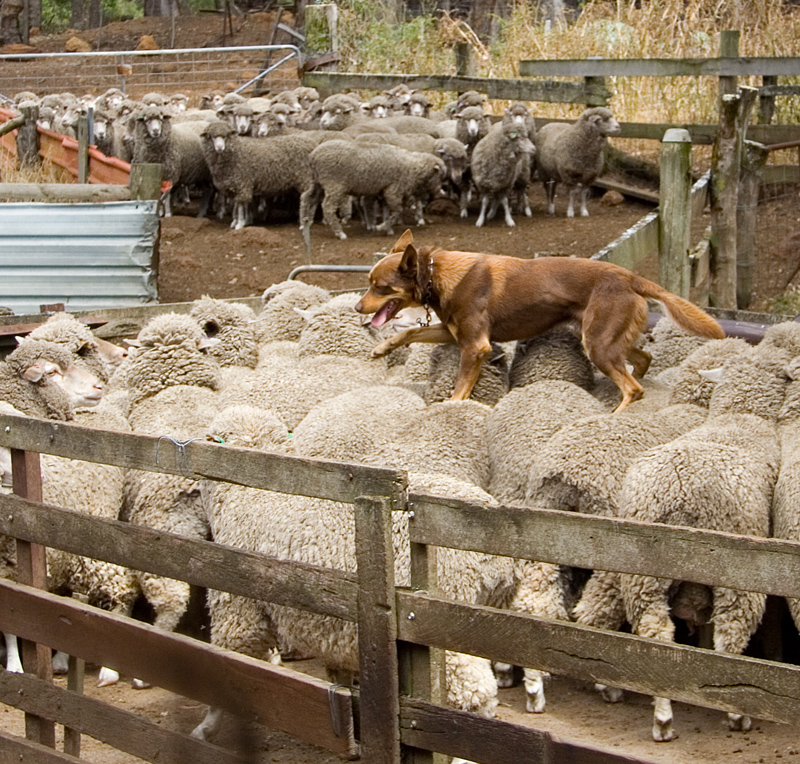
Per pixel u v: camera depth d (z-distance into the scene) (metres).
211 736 4.32
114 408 5.75
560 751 2.90
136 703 4.75
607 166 14.93
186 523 4.95
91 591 4.87
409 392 6.04
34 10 33.12
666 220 8.77
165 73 26.95
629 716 4.57
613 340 6.20
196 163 14.23
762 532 4.38
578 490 4.67
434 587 3.24
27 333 7.83
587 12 18.28
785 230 12.35
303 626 3.90
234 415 4.67
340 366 6.65
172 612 4.86
